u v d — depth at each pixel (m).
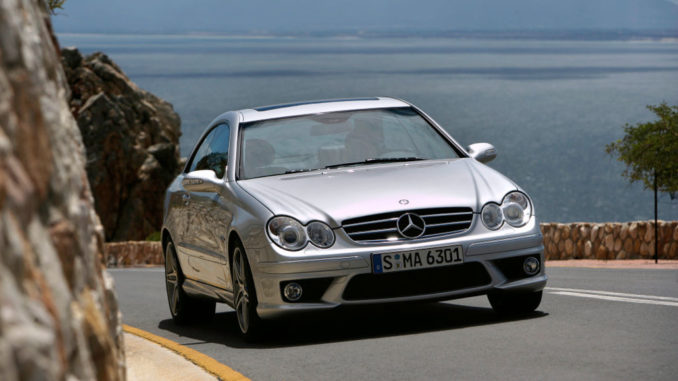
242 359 7.81
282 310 8.23
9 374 2.20
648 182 27.31
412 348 7.62
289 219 8.38
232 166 9.59
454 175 9.32
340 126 10.19
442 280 8.49
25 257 2.63
